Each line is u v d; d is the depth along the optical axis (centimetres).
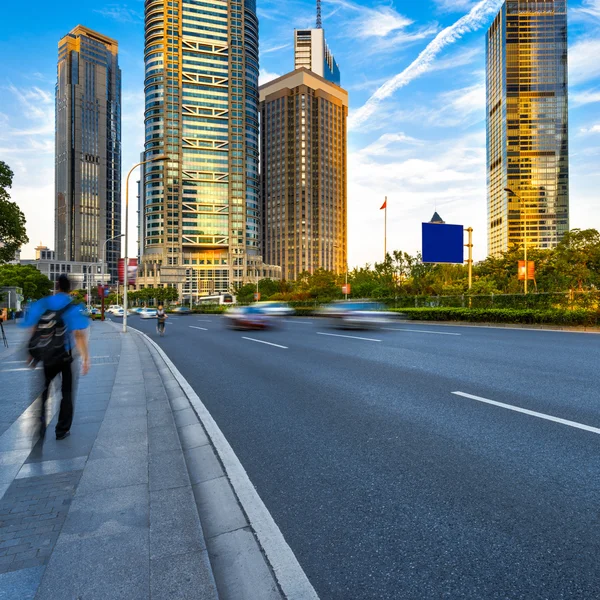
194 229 14562
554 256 4353
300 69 18512
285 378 784
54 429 492
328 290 5688
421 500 308
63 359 448
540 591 212
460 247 3066
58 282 467
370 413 531
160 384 770
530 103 13450
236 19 15088
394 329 1848
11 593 209
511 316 2081
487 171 15400
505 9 13812
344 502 311
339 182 19888
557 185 13062
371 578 226
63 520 281
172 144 14350
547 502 297
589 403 537
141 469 367
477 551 246
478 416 497
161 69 14150
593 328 1705
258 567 236
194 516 286
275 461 394
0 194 3175
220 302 9512
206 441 456
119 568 229
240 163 15212
